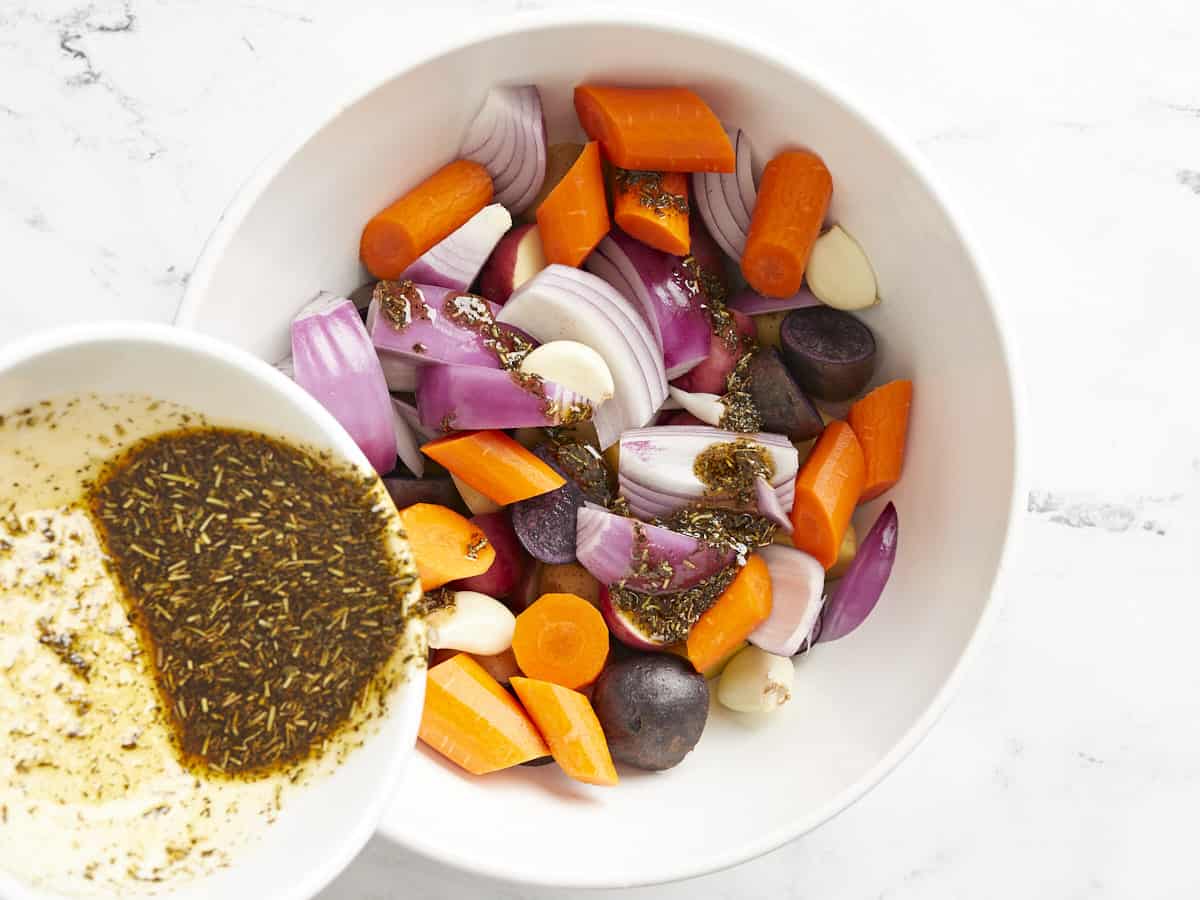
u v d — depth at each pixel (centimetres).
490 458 44
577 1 51
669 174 45
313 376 43
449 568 44
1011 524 43
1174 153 52
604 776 44
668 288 46
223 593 37
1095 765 54
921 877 53
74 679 36
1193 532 53
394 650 36
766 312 47
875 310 47
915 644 45
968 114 52
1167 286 53
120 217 51
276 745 37
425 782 43
